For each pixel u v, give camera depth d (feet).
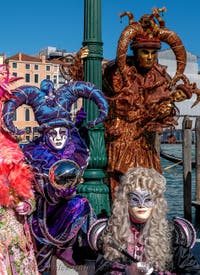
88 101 17.19
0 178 12.02
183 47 20.70
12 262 12.19
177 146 110.32
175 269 9.48
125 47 19.63
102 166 17.29
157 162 20.84
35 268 12.84
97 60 17.42
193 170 67.36
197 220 38.11
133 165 20.13
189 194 37.27
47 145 14.90
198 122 40.86
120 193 9.70
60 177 14.32
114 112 20.21
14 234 12.25
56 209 14.94
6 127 13.34
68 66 20.15
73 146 15.06
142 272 9.24
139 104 20.03
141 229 9.57
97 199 16.98
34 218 14.90
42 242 14.97
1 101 13.61
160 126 20.30
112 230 9.62
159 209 9.57
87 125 15.88
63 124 14.84
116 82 20.16
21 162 12.60
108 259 9.54
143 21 20.04
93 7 17.29
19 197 12.30
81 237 15.34
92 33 17.31
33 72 199.82
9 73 13.82
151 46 19.89
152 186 9.56
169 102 20.27
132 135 20.27
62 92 15.29
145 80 20.34
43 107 14.97
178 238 9.61
